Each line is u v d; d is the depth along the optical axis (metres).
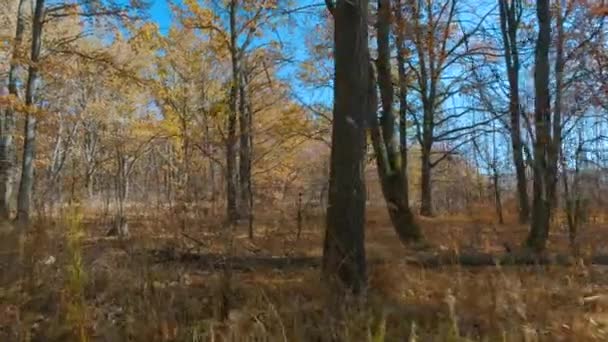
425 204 20.27
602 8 13.05
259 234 9.76
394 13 11.66
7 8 17.47
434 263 6.59
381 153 10.13
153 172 15.98
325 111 19.88
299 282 5.15
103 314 3.93
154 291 4.30
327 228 5.14
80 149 29.41
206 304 4.36
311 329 3.62
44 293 4.21
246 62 18.53
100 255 5.11
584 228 9.80
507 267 6.14
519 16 15.77
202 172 14.16
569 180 11.38
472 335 3.52
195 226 8.08
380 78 10.59
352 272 4.90
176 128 18.25
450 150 20.88
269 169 22.00
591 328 3.71
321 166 22.44
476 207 19.11
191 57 18.33
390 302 4.39
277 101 19.83
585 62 14.05
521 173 16.31
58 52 14.51
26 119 13.70
